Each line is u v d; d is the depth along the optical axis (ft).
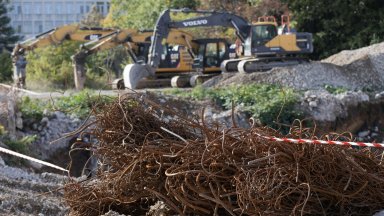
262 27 109.70
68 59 137.08
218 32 146.72
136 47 113.39
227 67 111.04
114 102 33.30
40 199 35.88
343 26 148.77
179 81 109.09
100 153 31.91
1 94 71.00
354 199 28.48
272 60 110.63
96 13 195.83
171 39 111.55
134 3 166.61
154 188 29.30
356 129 92.32
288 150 27.25
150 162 29.27
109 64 145.07
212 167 27.55
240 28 110.93
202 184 27.73
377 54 113.19
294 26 148.66
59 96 83.97
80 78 108.27
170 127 33.01
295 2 149.59
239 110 83.56
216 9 152.56
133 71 99.60
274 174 26.58
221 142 27.99
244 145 28.17
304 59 112.47
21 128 70.18
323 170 27.48
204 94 90.12
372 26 146.00
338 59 118.21
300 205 26.81
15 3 317.42
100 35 111.96
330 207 28.19
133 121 32.89
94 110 33.63
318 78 104.22
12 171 46.57
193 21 107.55
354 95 93.71
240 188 26.61
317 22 152.56
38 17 322.14
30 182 41.68
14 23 319.27
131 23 162.09
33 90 113.80
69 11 322.75
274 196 26.45
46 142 69.41
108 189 31.27
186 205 27.94
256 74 103.76
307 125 85.97
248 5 151.94
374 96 96.27
